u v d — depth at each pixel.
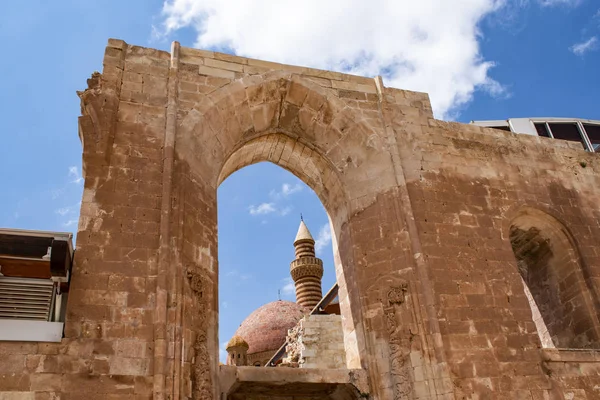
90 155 14.09
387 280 15.54
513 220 18.42
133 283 12.66
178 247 13.29
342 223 17.84
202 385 12.28
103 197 13.62
